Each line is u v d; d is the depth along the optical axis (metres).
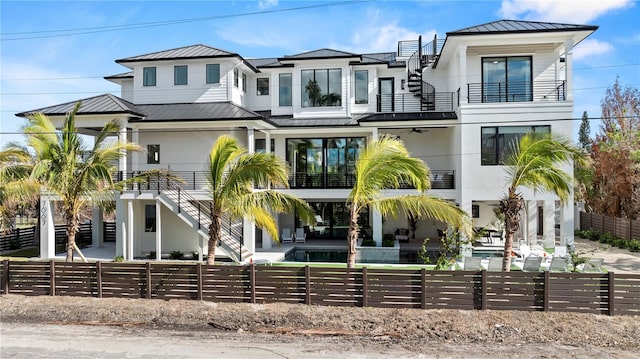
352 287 10.49
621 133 24.98
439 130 22.72
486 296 10.03
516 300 9.95
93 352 8.15
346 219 23.59
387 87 23.33
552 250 18.52
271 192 11.80
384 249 18.66
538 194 17.88
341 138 22.95
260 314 10.05
